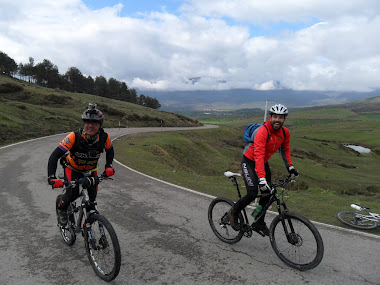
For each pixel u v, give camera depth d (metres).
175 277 3.24
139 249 3.96
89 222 3.28
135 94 149.62
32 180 8.58
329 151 65.06
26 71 122.62
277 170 34.50
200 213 5.68
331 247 4.12
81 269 3.41
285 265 3.56
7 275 3.25
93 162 3.43
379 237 4.54
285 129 3.78
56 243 4.13
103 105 59.16
